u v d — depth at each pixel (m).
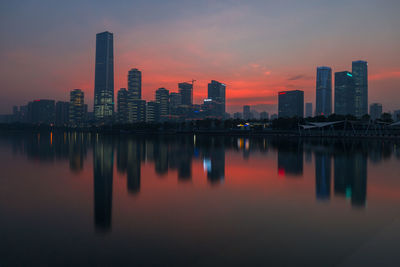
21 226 12.39
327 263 8.30
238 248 9.62
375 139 90.81
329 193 17.67
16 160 39.12
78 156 44.09
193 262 8.66
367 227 11.42
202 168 30.12
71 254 9.52
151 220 12.93
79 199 17.20
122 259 9.04
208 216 13.39
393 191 18.02
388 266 7.99
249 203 15.61
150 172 27.62
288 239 10.30
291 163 32.97
